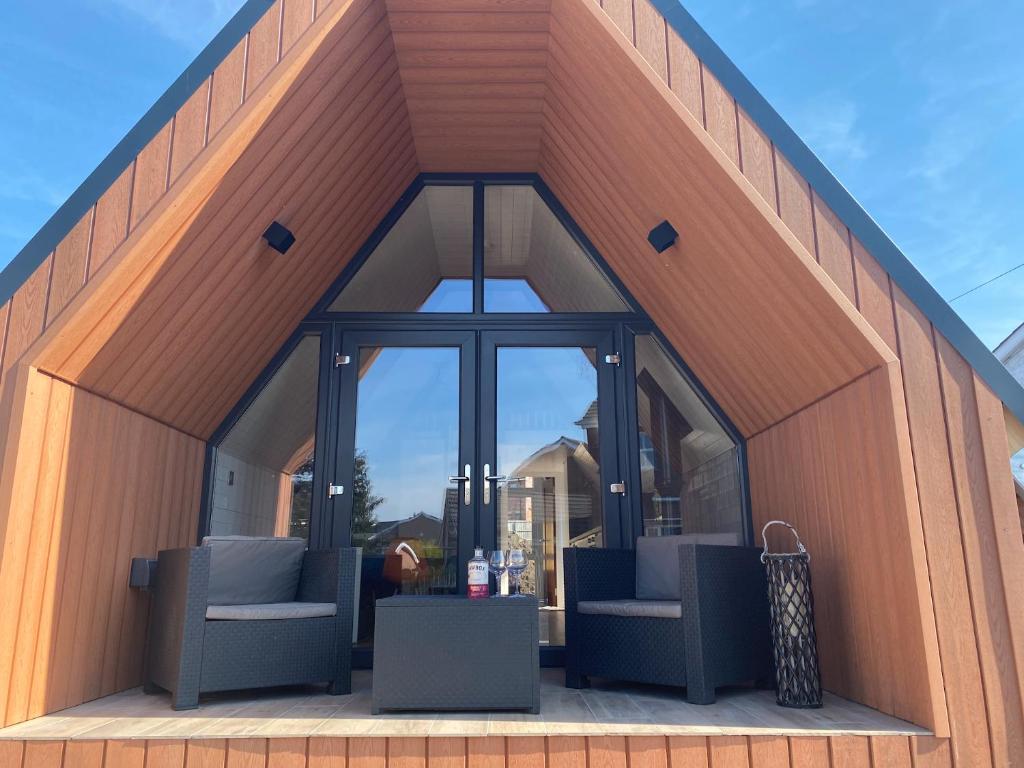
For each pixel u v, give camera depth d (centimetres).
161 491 436
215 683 349
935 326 334
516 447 502
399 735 294
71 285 337
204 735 293
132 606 404
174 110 351
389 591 481
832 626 378
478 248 534
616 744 294
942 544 312
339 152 431
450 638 337
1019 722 299
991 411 326
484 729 301
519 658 335
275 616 367
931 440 322
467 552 484
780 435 444
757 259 361
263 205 398
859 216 346
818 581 392
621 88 378
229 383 479
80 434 360
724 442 507
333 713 333
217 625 355
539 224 543
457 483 495
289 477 496
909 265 341
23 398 326
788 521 430
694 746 294
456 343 515
